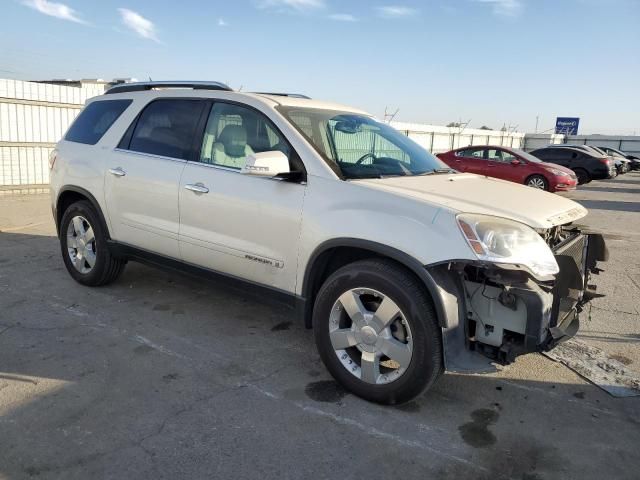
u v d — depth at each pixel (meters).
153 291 5.34
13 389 3.36
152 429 2.99
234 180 3.91
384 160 4.06
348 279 3.32
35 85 12.38
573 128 51.50
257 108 3.96
